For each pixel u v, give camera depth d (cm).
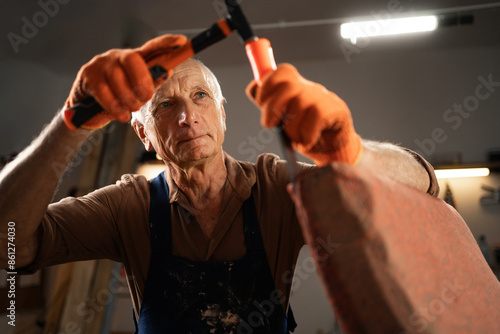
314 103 48
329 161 54
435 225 53
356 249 42
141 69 56
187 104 88
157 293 87
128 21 348
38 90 436
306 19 353
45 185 71
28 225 74
